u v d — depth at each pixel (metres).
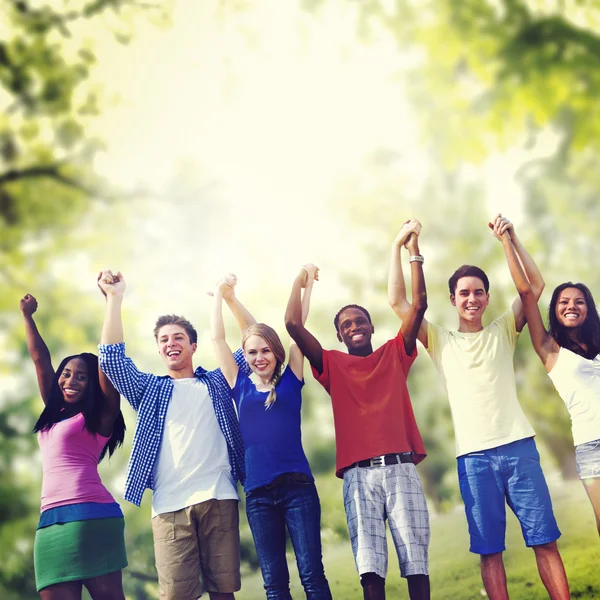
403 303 3.75
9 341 6.02
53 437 3.66
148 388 3.63
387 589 4.62
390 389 3.56
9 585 5.12
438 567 4.66
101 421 3.70
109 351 3.58
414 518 3.36
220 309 3.77
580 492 5.13
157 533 3.46
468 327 3.83
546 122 6.22
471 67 6.29
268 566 3.27
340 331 3.80
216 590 3.39
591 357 3.75
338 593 4.51
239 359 3.75
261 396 3.50
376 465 3.41
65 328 6.11
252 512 3.34
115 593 3.52
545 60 6.07
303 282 3.79
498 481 3.52
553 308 3.84
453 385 3.68
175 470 3.50
